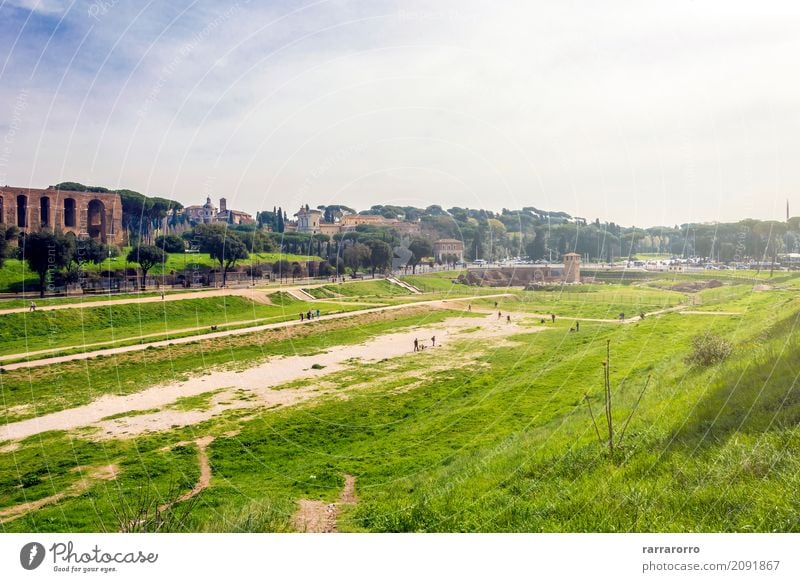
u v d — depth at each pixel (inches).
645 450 661.3
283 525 700.7
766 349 904.3
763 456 548.4
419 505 696.4
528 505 602.5
